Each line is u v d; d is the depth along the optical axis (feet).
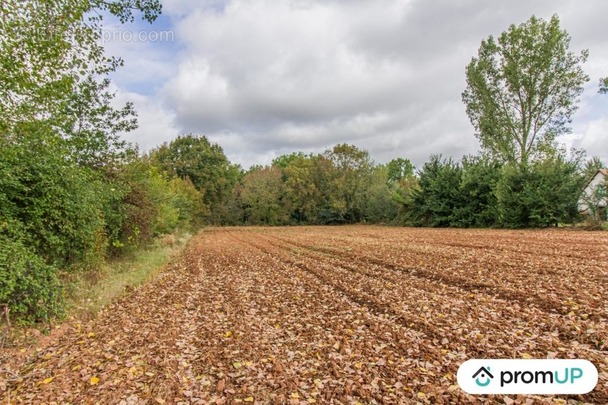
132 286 41.57
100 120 47.75
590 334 20.65
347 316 26.63
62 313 29.58
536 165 106.42
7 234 30.32
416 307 27.63
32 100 31.73
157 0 35.91
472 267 41.04
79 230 38.99
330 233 123.03
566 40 113.39
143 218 61.57
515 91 120.16
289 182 218.18
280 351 21.06
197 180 191.11
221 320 27.58
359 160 208.74
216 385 17.35
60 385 18.16
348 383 16.85
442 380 16.71
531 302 27.17
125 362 20.39
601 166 95.09
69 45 32.35
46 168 33.45
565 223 98.53
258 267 52.37
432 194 138.00
